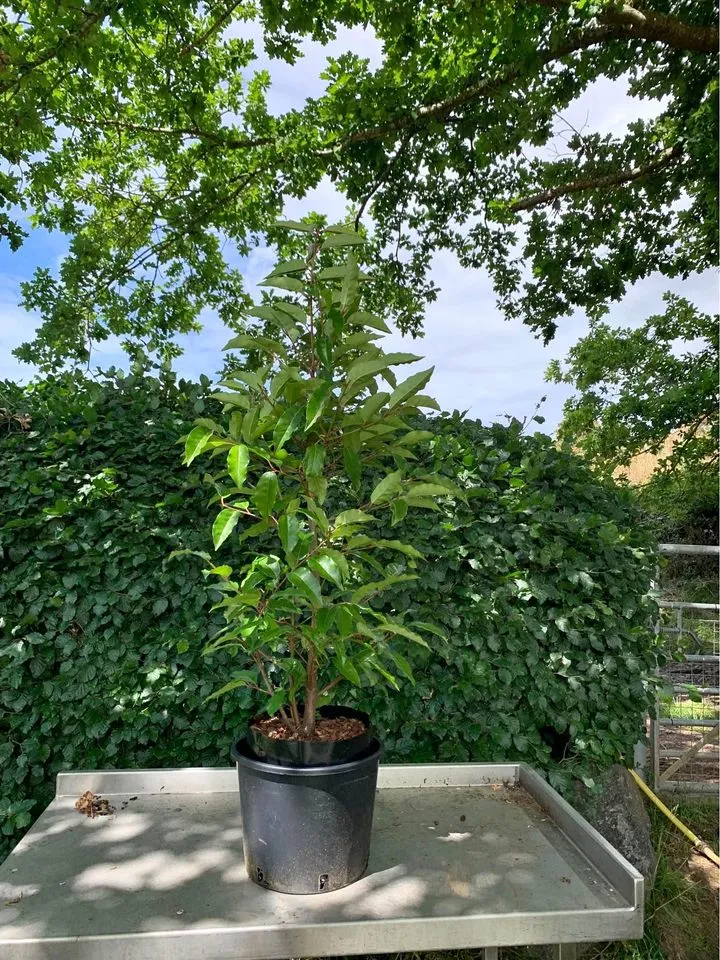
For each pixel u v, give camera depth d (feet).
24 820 7.13
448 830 5.38
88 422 8.34
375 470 8.39
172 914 4.07
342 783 4.41
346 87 18.29
